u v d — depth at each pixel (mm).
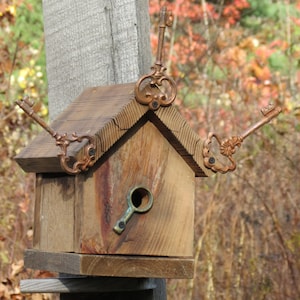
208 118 13203
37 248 7254
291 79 16312
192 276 6914
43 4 8094
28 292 7121
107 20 7500
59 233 6965
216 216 11594
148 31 7527
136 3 7391
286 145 12453
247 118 13094
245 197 11766
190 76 15398
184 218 7031
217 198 11734
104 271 6633
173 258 6914
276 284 11367
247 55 17766
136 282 7266
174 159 7004
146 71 7441
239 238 11617
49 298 10844
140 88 6730
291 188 11930
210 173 7023
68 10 7809
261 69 16578
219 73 16031
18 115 13320
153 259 6812
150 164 6910
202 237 11367
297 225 11648
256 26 21500
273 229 11641
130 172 6836
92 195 6699
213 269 11359
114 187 6773
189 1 19078
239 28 20438
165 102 6785
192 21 19172
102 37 7531
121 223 6758
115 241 6766
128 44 7406
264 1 21984
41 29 17094
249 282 11375
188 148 6926
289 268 11430
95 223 6707
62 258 6770
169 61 15828
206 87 14695
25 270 10953
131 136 6828
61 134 6836
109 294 7570
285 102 15188
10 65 14297
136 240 6848
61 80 7910
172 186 6996
